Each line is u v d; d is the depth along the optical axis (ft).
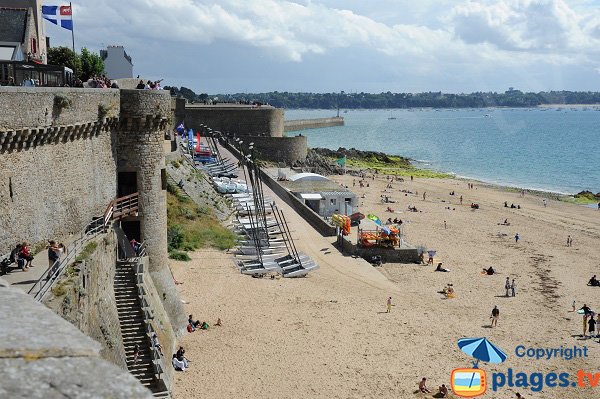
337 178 422.82
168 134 279.90
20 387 15.21
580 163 580.71
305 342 131.23
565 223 303.07
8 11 156.15
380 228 222.48
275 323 140.36
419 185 417.49
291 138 414.41
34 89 81.92
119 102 111.24
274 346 127.85
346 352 128.06
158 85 146.00
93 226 102.89
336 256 203.92
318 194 263.29
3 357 16.26
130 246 112.47
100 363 16.81
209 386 108.17
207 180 251.60
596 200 376.68
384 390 112.47
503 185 437.58
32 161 83.51
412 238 256.52
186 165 237.45
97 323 84.89
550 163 580.30
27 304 19.86
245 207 235.20
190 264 173.37
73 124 93.30
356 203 265.34
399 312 156.46
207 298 150.92
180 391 105.29
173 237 184.75
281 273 177.27
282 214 232.73
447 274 200.75
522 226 290.76
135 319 98.78
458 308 165.17
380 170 492.54
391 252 211.00
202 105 474.08
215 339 128.67
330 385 112.78
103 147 107.55
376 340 135.85
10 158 77.92
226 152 359.46
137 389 16.02
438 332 144.25
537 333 148.87
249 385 110.11
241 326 136.77
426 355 129.90
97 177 105.09
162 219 120.67
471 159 609.42
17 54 139.74
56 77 125.80
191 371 113.39
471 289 184.96
